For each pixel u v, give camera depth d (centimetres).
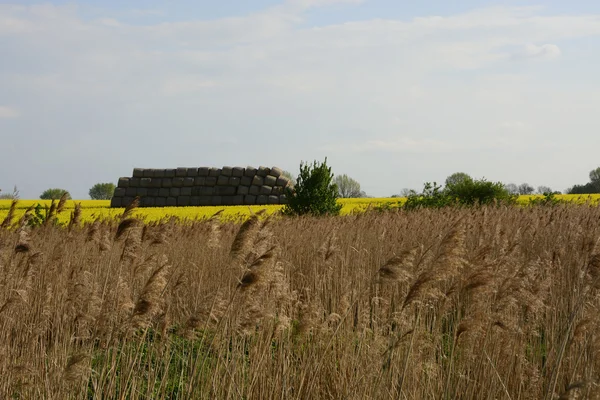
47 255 966
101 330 637
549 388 534
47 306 759
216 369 621
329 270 946
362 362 657
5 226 1023
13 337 763
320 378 672
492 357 644
